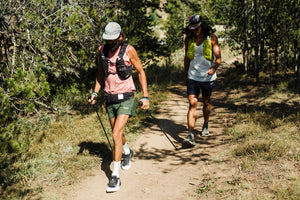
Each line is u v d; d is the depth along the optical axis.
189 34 4.43
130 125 5.59
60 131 4.96
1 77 5.24
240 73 12.13
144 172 3.77
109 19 7.55
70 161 3.91
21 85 4.16
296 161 3.49
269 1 10.67
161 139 5.00
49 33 6.16
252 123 5.11
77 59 6.64
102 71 3.61
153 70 12.97
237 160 3.79
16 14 5.70
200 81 4.52
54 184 3.38
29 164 3.68
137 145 4.74
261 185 3.08
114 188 3.29
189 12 21.47
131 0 10.14
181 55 23.05
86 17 6.73
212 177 3.44
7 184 3.24
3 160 3.68
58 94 6.86
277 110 6.00
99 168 3.87
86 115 5.96
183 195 3.16
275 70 11.08
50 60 6.46
